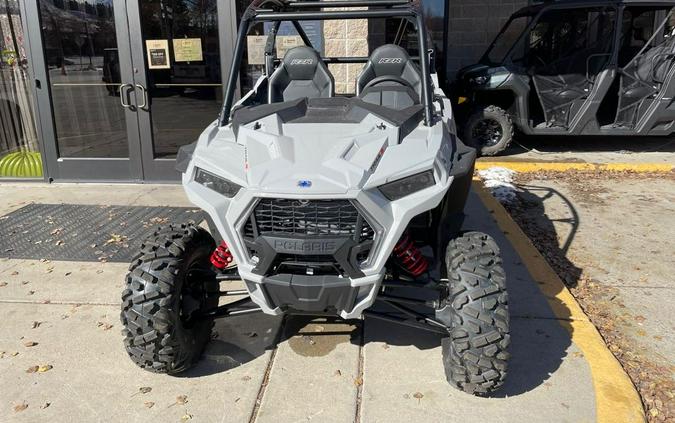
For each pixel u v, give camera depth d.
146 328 2.88
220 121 3.45
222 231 2.83
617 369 3.14
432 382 3.08
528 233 5.26
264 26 6.33
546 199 6.24
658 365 3.27
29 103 6.78
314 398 2.97
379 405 2.90
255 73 6.43
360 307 2.84
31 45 6.35
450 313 2.86
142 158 6.62
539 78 7.90
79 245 4.89
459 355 2.80
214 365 3.26
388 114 3.24
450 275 2.87
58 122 6.63
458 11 11.00
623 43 8.02
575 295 4.09
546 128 7.98
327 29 6.98
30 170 6.83
